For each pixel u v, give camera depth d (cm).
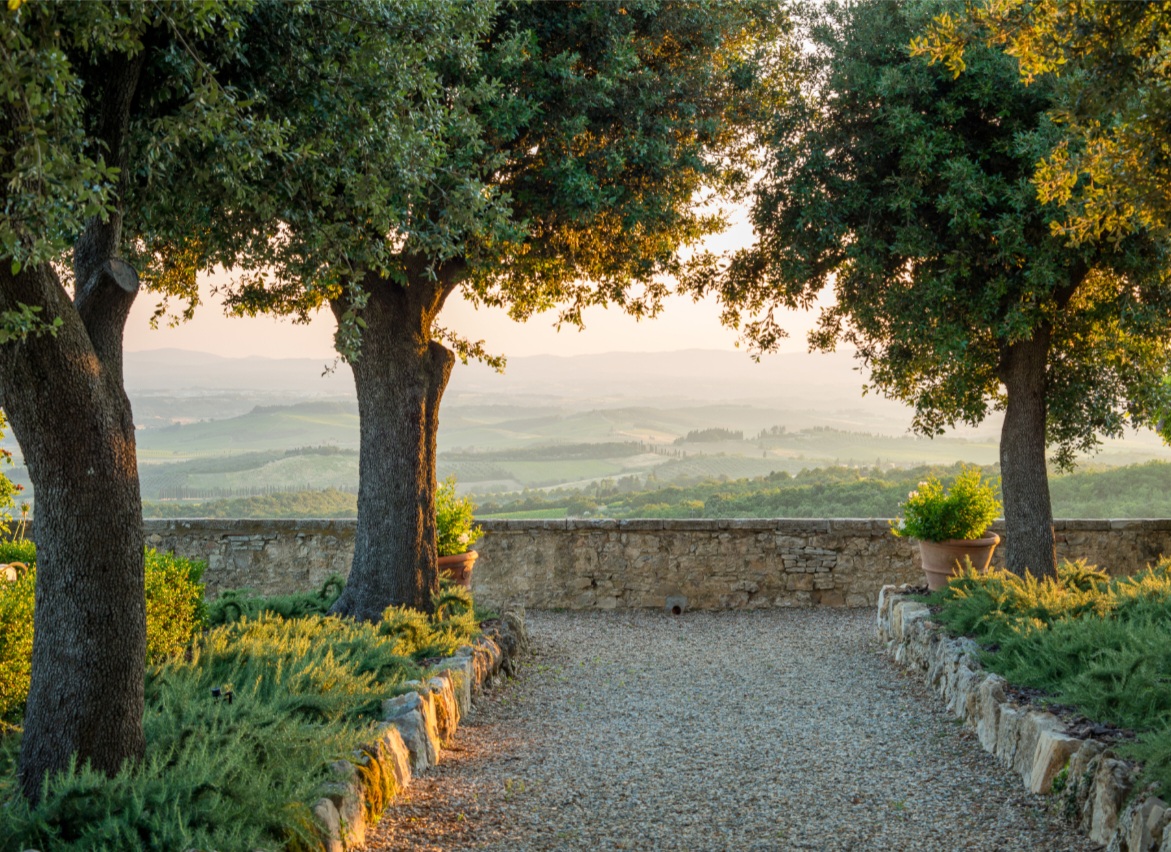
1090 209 508
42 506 377
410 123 516
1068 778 471
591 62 805
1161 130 447
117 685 385
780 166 903
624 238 904
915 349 936
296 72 467
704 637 1067
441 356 881
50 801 348
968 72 831
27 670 476
